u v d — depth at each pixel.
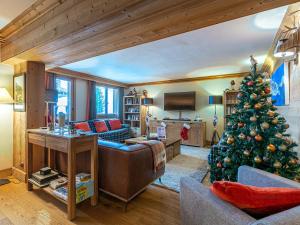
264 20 2.20
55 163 2.83
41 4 1.91
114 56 3.72
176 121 5.88
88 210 2.05
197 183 1.30
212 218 0.99
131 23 1.58
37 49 2.27
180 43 2.98
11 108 3.08
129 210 2.06
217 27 2.39
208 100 5.89
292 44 2.03
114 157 2.10
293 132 2.57
